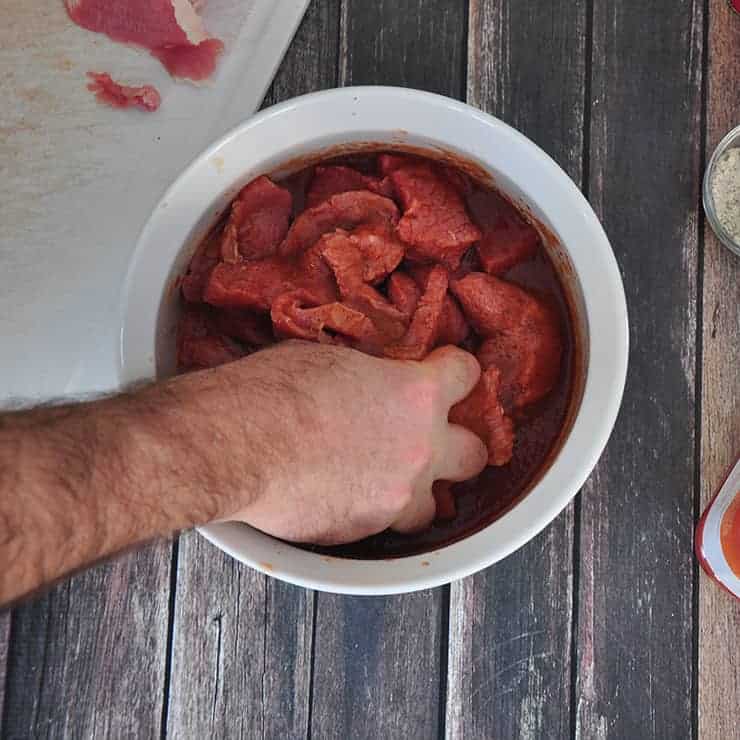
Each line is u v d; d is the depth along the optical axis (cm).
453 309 77
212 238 76
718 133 92
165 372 73
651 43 92
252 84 93
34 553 46
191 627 91
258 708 91
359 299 74
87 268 94
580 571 91
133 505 50
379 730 91
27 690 91
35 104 96
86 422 51
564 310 78
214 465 55
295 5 92
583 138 92
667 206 92
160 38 92
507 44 92
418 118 73
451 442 70
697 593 91
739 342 91
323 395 63
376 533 74
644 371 91
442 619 91
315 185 79
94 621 92
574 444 70
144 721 91
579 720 91
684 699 91
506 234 78
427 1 92
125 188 95
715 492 91
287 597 91
